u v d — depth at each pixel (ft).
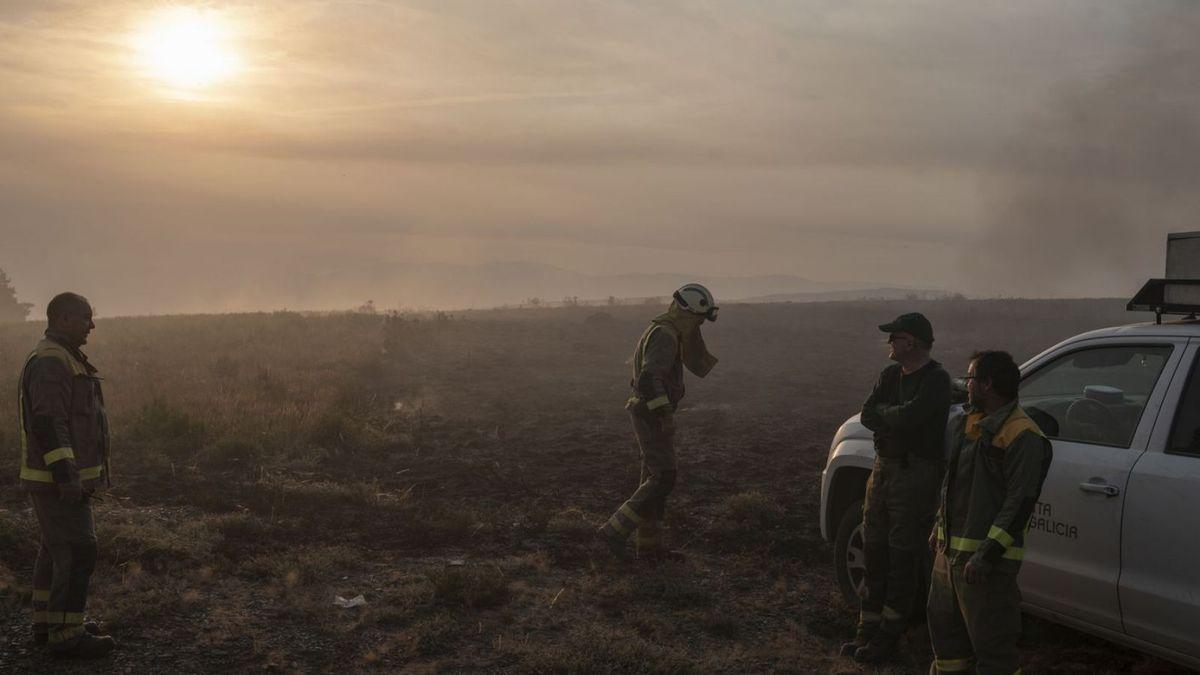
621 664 16.21
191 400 41.19
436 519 25.18
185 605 17.63
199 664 15.38
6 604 16.98
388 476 30.99
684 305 21.79
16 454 29.40
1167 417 14.17
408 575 20.52
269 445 33.42
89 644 15.25
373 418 40.78
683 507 27.84
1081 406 15.72
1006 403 12.97
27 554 19.76
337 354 63.57
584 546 23.65
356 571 20.84
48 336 15.14
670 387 21.76
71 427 14.97
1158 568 13.71
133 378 49.32
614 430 40.45
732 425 42.22
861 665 16.66
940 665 13.64
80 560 15.21
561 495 29.12
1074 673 16.26
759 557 23.12
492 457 34.60
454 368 61.16
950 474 13.51
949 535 13.38
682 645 17.35
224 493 26.50
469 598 18.93
